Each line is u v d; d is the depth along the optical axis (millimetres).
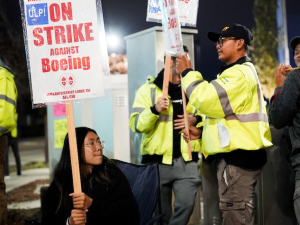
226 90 4195
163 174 5367
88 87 3863
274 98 4730
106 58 3938
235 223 4430
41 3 3863
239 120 4359
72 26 3861
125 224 4188
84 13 3861
